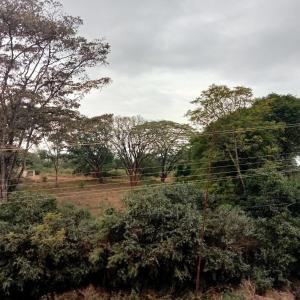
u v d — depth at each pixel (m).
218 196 23.42
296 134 33.91
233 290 18.53
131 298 17.83
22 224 19.00
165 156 49.97
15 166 32.50
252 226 20.23
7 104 29.89
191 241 17.92
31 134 31.20
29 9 29.39
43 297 17.94
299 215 22.17
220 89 29.45
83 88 32.53
